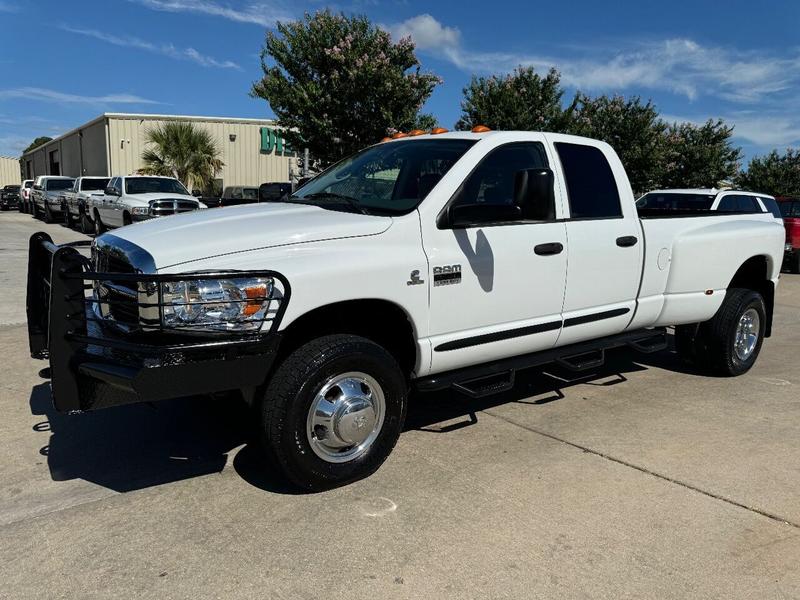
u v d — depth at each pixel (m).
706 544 3.28
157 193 17.28
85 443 4.42
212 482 3.88
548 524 3.44
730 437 4.71
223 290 3.36
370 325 4.14
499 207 4.16
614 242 5.01
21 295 9.65
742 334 6.30
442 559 3.11
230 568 3.01
